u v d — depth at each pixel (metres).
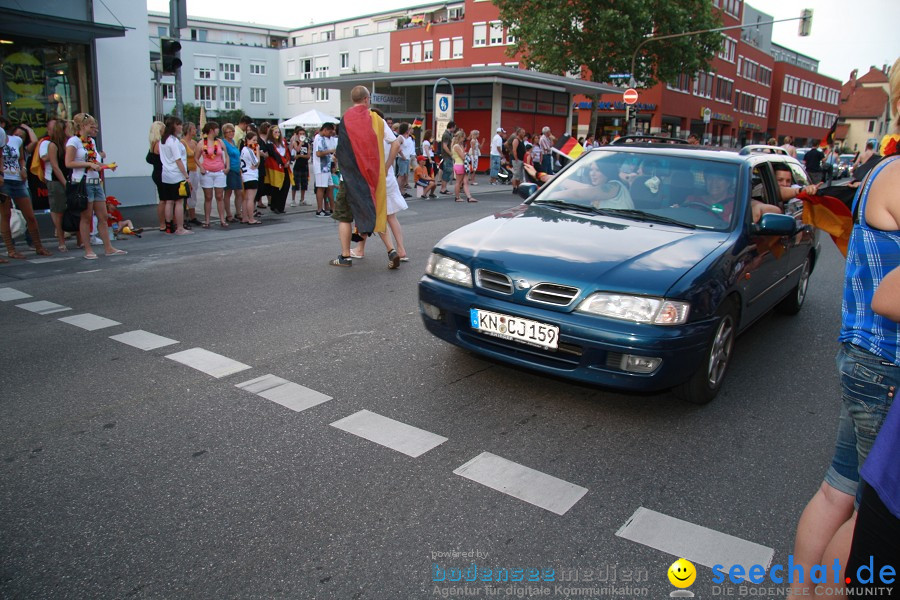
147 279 7.30
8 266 7.91
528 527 2.83
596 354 3.67
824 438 3.78
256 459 3.36
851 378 1.95
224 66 68.44
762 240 4.71
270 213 13.14
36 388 4.22
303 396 4.15
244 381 4.38
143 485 3.10
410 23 58.75
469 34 49.34
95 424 3.72
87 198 8.25
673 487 3.20
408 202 15.92
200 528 2.78
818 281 8.38
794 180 6.09
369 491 3.08
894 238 1.83
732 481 3.27
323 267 7.99
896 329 1.85
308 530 2.77
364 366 4.69
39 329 5.47
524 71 26.75
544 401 4.16
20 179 8.17
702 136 52.81
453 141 16.12
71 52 11.88
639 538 2.78
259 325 5.62
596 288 3.69
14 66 11.23
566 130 33.56
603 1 30.52
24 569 2.50
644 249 4.04
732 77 55.44
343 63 63.00
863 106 58.91
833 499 2.11
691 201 4.77
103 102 12.28
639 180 5.06
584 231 4.38
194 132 11.37
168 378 4.42
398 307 6.24
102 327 5.53
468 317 4.07
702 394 4.07
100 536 2.71
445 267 4.29
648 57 32.97
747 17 60.66
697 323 3.71
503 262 4.00
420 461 3.37
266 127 12.66
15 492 3.03
